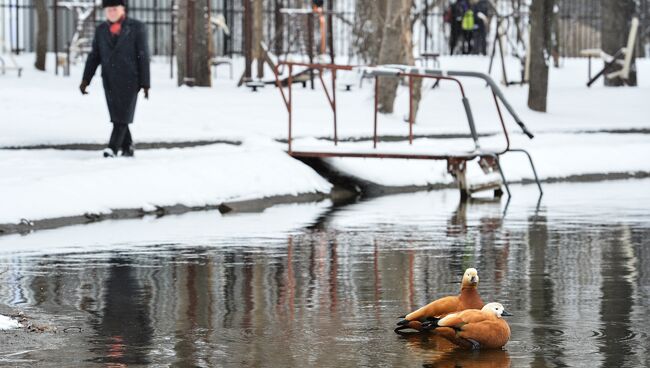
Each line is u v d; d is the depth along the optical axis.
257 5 45.47
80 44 47.47
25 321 12.33
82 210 20.81
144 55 25.53
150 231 19.48
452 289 14.23
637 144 32.84
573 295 13.82
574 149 31.50
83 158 25.62
